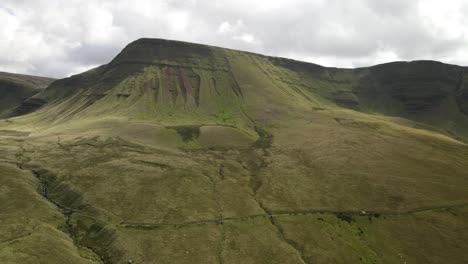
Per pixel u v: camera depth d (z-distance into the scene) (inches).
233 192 3378.4
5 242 2263.8
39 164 3804.1
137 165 3873.0
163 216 2842.0
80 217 2817.4
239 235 2608.3
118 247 2402.8
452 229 2778.1
